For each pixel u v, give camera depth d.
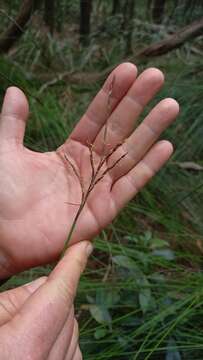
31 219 0.23
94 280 0.34
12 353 0.15
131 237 0.36
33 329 0.16
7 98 0.24
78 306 0.33
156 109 0.26
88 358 0.28
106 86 0.26
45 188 0.24
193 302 0.29
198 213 0.44
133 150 0.26
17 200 0.23
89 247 0.20
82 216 0.24
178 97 0.52
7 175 0.23
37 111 0.48
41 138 0.48
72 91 0.57
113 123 0.26
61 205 0.24
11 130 0.24
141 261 0.34
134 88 0.26
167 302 0.31
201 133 0.50
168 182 0.46
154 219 0.42
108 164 0.26
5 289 0.34
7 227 0.23
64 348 0.18
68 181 0.25
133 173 0.26
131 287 0.32
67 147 0.26
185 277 0.34
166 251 0.35
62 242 0.23
